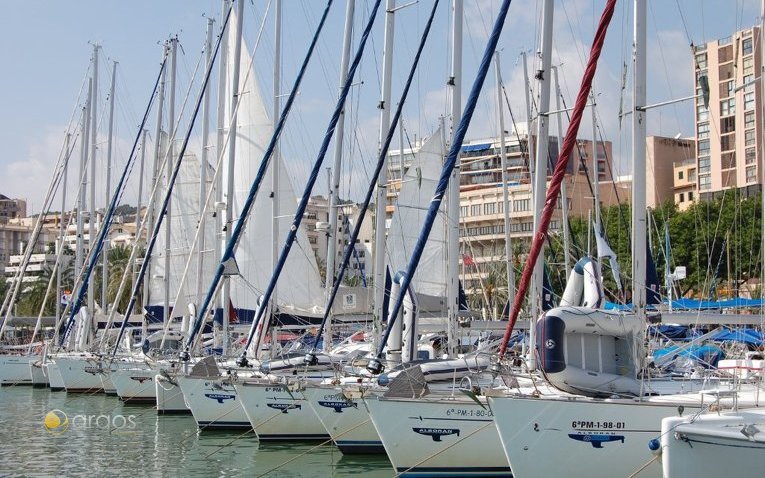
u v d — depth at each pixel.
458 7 27.62
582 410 17.12
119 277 85.31
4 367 51.47
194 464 24.84
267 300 28.80
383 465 23.64
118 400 40.94
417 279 33.41
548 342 18.30
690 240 62.25
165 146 49.31
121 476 23.58
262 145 39.94
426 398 20.50
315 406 24.64
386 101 30.97
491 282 74.31
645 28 19.73
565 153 18.59
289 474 22.83
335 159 34.94
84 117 56.53
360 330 34.97
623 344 18.86
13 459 26.12
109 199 56.81
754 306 31.88
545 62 23.47
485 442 20.22
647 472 17.11
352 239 28.06
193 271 44.72
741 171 83.75
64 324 58.19
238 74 37.94
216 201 39.81
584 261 20.36
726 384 19.34
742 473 14.43
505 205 34.69
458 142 22.23
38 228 56.66
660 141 101.38
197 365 29.80
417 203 34.19
